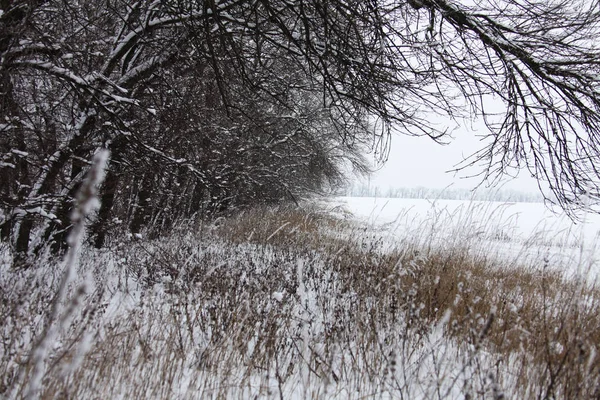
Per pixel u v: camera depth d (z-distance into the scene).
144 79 6.66
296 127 13.08
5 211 5.09
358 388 2.79
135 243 6.73
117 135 6.46
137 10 5.60
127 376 2.75
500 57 4.62
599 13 4.15
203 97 7.86
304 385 2.78
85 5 5.69
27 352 2.82
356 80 5.04
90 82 5.39
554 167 4.98
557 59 4.53
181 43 5.93
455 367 3.12
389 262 5.59
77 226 1.17
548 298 4.61
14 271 4.18
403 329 3.52
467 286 4.35
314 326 3.84
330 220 14.02
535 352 3.18
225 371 3.00
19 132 5.72
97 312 3.42
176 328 3.50
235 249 7.46
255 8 4.61
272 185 15.27
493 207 6.75
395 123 5.25
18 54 4.57
